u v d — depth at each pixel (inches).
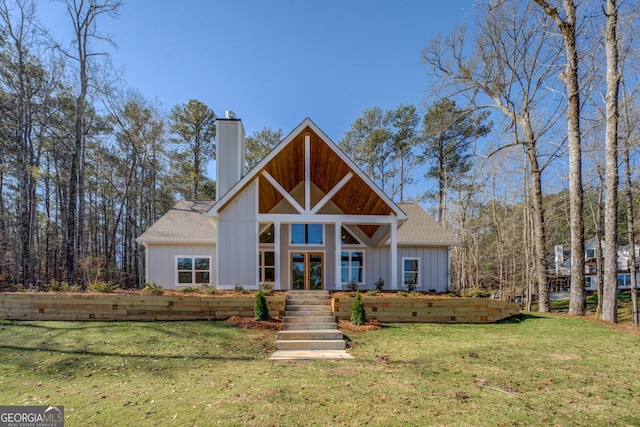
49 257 1101.7
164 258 606.5
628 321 684.1
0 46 746.8
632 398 202.1
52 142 937.5
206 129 1183.6
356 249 618.5
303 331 346.3
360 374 244.1
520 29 633.6
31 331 348.8
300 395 204.5
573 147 506.3
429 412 181.9
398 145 1255.5
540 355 289.9
